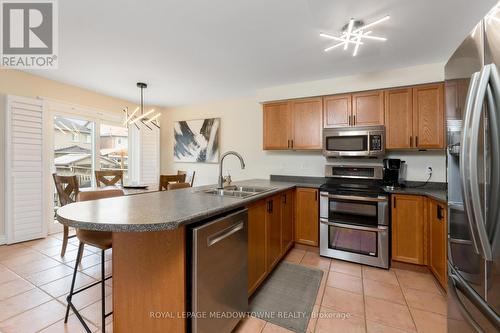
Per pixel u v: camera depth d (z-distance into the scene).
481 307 1.03
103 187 3.17
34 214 3.17
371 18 1.85
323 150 3.03
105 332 1.53
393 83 2.69
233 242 1.53
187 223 1.18
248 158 4.11
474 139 0.97
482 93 0.95
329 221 2.74
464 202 1.04
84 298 1.91
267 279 2.27
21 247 2.92
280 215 2.54
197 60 2.65
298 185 3.00
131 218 1.16
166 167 5.00
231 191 2.27
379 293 2.03
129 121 3.39
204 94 3.99
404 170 2.93
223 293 1.43
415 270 2.43
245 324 1.66
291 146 3.29
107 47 2.36
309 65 2.76
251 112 4.10
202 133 4.53
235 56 2.55
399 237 2.46
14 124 2.97
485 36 0.98
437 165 2.78
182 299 1.21
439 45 2.26
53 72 3.04
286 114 3.34
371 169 2.90
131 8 1.75
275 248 2.37
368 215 2.55
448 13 1.78
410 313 1.76
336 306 1.86
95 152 3.94
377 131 2.74
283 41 2.22
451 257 1.32
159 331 1.28
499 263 0.92
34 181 3.16
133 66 2.83
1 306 1.80
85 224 1.08
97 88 3.70
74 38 2.19
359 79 3.03
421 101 2.62
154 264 1.28
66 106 3.51
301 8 1.75
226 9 1.76
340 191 2.67
